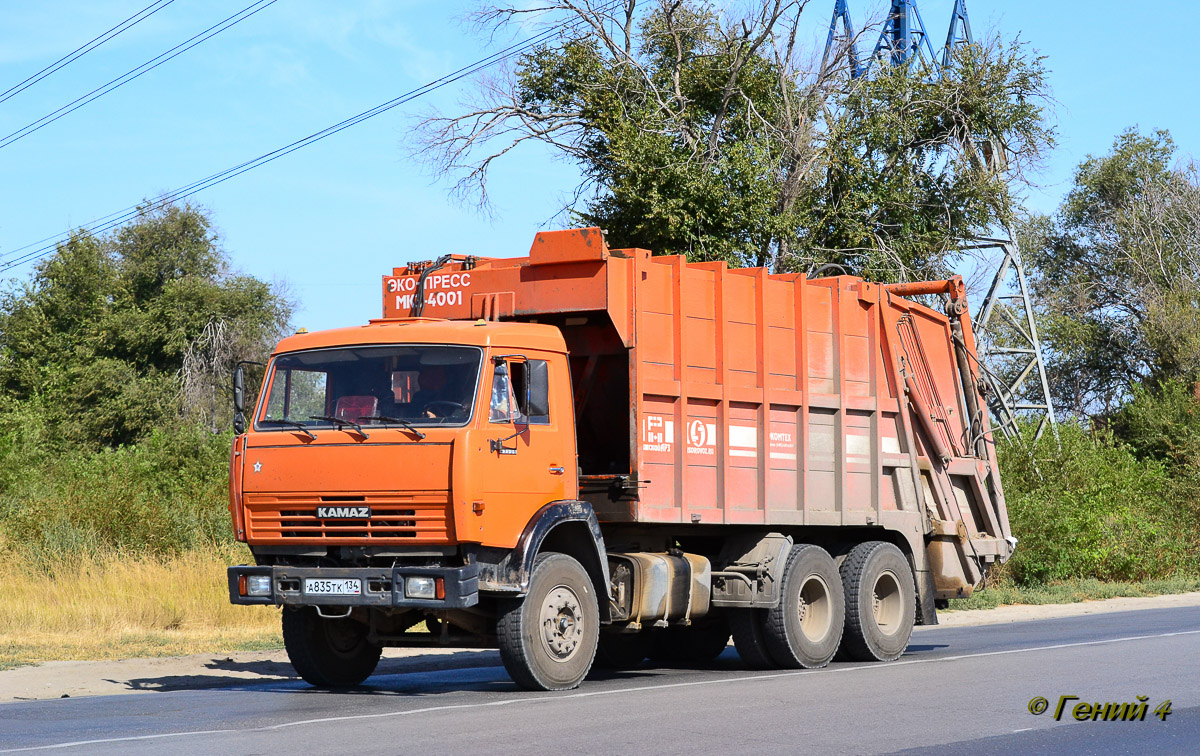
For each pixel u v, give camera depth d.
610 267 10.90
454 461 9.45
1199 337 48.25
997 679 10.80
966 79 28.22
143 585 17.23
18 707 9.70
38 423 39.06
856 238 27.31
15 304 53.25
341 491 9.74
